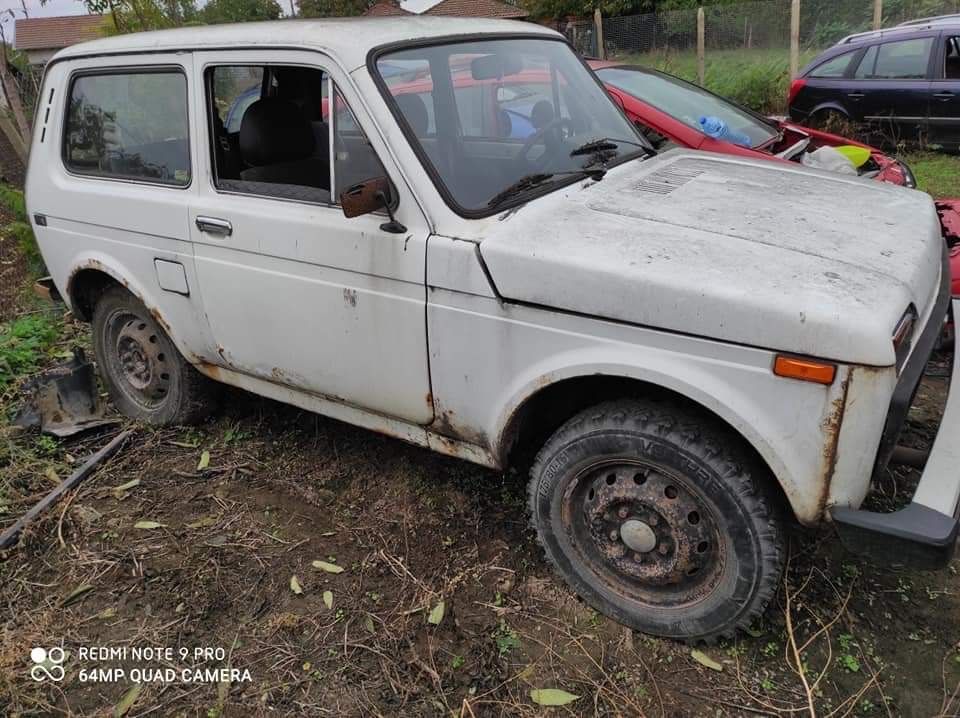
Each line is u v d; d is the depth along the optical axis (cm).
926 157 893
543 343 243
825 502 217
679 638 259
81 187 373
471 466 359
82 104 371
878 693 237
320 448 385
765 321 207
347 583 296
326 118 280
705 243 234
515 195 269
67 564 316
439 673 254
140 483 367
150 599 294
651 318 222
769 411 213
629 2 2425
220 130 318
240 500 350
